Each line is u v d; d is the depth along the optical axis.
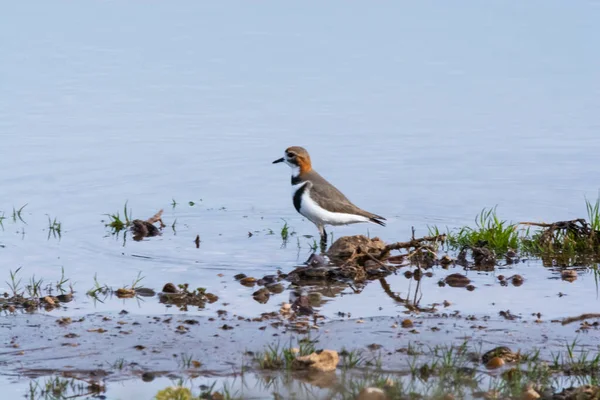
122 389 9.87
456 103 25.56
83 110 24.66
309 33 32.53
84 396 9.67
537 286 14.03
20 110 24.45
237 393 9.74
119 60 29.23
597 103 25.38
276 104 25.47
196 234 16.94
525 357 10.71
